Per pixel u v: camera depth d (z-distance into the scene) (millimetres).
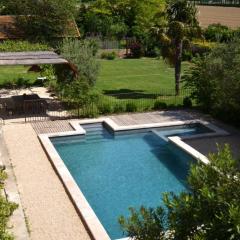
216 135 23391
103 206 16375
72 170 19703
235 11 77688
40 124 24547
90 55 29188
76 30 50781
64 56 28344
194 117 26672
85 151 22000
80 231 13688
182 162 20688
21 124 24422
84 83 27016
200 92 27562
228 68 25484
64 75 28406
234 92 23719
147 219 7930
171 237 7598
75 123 24688
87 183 18375
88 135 24109
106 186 18109
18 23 49000
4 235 10977
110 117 26375
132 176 19109
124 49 57281
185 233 7336
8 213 12797
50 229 13734
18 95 29219
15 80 34688
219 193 7141
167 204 7660
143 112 27578
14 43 42688
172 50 31406
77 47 29281
